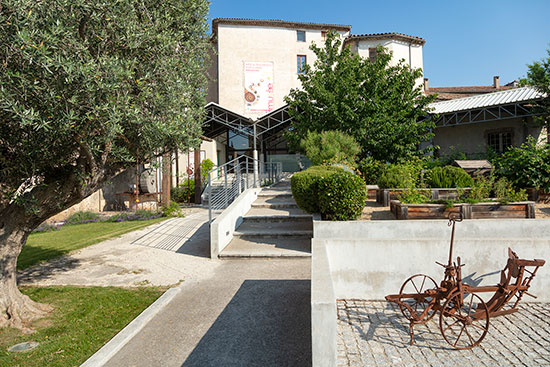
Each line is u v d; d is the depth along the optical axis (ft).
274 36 81.30
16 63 10.77
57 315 14.74
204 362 11.06
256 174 42.19
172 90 15.08
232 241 26.02
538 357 10.69
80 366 10.78
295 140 50.11
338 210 23.89
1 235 14.32
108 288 18.11
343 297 16.20
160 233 31.68
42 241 30.07
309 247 23.81
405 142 48.52
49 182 14.40
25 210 13.89
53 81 10.97
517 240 15.56
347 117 47.32
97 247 27.43
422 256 15.92
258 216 30.14
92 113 11.85
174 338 12.73
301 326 13.35
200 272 20.57
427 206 25.32
